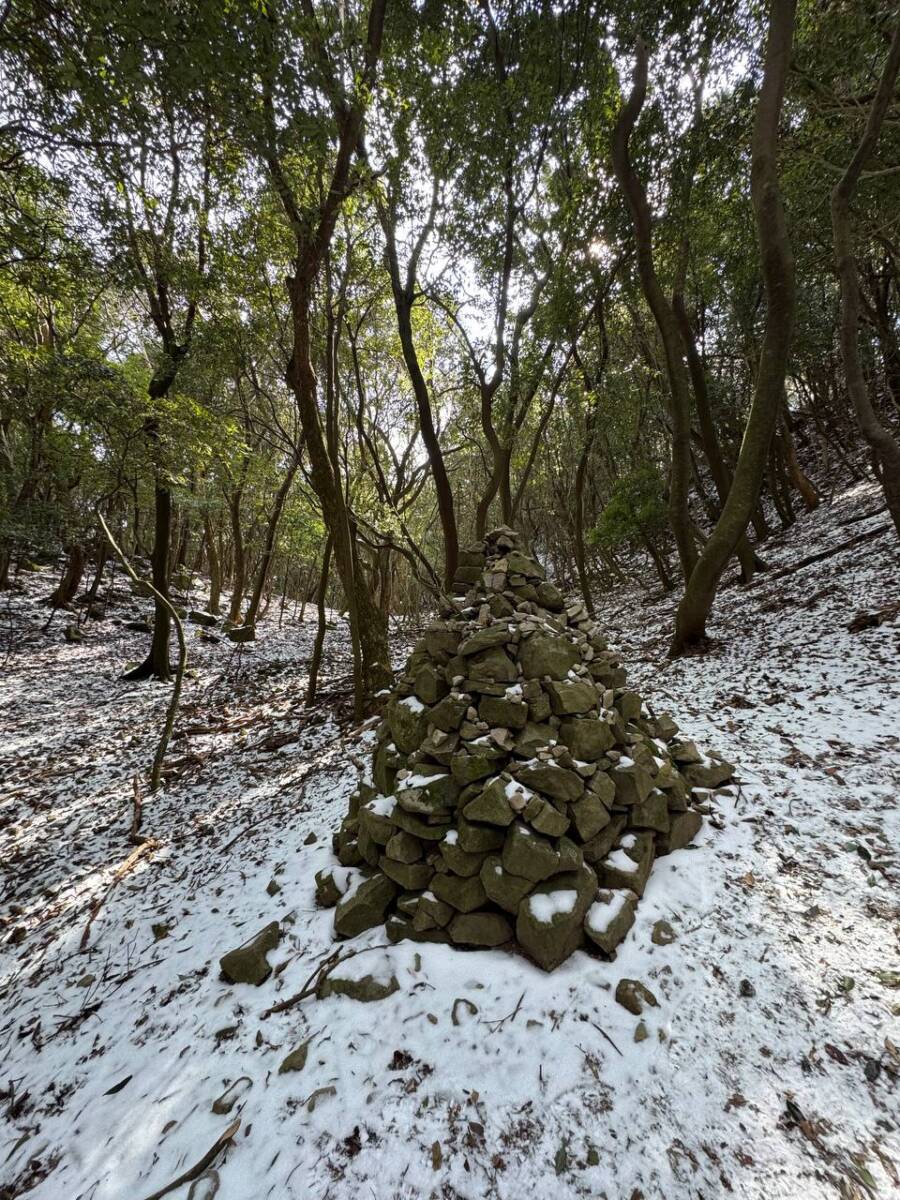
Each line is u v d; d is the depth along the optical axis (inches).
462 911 112.1
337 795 204.8
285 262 364.8
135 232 366.9
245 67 147.3
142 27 133.6
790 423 639.8
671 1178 70.7
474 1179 73.6
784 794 154.6
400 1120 81.8
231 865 177.2
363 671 347.3
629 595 799.1
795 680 241.0
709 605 321.4
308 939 122.6
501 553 165.9
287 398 746.8
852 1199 65.8
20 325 382.9
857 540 400.5
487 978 103.0
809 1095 78.5
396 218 341.1
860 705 201.5
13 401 366.0
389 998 102.3
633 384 627.8
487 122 306.7
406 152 303.3
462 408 629.9
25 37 195.2
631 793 124.6
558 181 380.5
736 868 126.1
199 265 424.2
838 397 630.5
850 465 653.9
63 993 133.6
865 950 100.9
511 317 453.4
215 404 512.7
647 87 301.4
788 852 129.9
